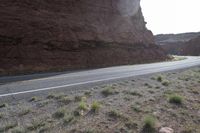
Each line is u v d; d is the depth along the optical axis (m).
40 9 25.83
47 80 14.06
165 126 6.68
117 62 30.91
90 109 7.61
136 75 17.34
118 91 10.69
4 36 20.34
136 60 35.72
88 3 34.38
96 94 10.10
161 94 10.53
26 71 19.41
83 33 29.02
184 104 9.07
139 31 44.69
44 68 21.19
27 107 7.75
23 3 24.23
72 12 30.31
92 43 29.31
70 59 24.70
